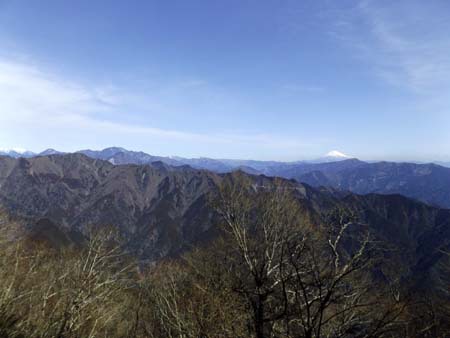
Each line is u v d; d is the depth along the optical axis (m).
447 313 14.07
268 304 7.43
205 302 11.94
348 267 7.57
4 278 16.84
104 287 19.95
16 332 14.44
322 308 5.59
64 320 16.20
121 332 20.14
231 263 16.52
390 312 5.47
